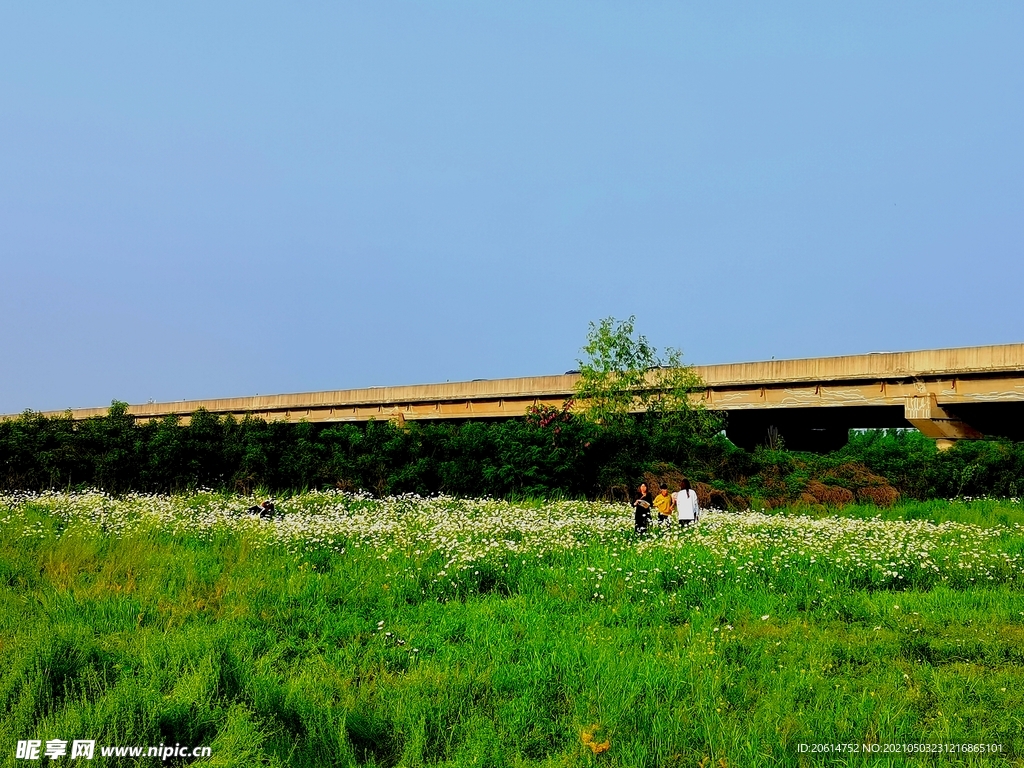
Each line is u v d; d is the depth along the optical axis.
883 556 14.05
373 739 7.07
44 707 6.83
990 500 26.19
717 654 9.03
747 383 40.12
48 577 12.26
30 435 26.78
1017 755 6.83
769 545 15.42
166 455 25.66
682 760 6.75
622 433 27.72
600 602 11.72
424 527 17.12
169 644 8.37
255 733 6.61
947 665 8.98
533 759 6.81
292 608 10.93
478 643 9.59
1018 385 32.06
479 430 26.69
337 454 26.08
